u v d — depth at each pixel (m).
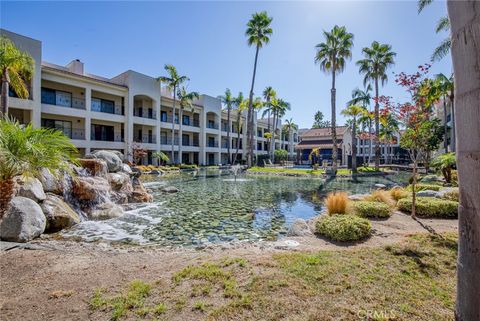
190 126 35.41
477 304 1.19
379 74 27.31
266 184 17.39
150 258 4.02
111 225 7.10
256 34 28.66
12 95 18.55
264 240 5.91
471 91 1.17
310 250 4.21
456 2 1.26
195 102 37.41
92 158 10.73
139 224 7.27
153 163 29.38
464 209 1.25
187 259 3.90
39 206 6.03
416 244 4.24
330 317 2.30
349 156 38.16
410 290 2.77
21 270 3.50
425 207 6.95
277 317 2.32
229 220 7.81
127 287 2.95
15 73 14.74
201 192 13.64
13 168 3.46
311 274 3.12
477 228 1.18
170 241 5.83
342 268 3.30
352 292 2.71
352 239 4.85
